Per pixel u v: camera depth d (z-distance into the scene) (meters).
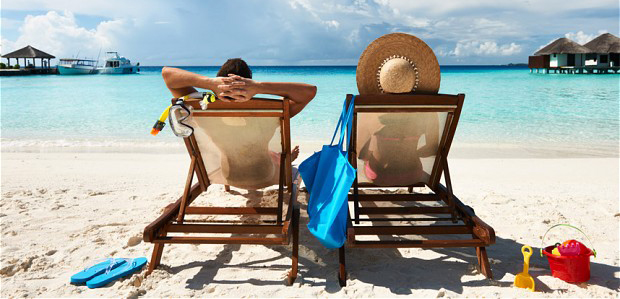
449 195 3.15
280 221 2.89
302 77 45.12
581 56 49.31
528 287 2.62
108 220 3.94
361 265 3.01
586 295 2.53
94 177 5.83
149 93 23.50
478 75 50.25
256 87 2.63
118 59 68.69
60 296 2.54
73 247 3.28
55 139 9.59
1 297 2.50
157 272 2.81
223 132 2.98
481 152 8.02
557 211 4.18
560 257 2.68
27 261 2.96
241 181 3.32
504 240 3.47
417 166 3.33
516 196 4.77
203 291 2.60
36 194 4.85
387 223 3.94
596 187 5.24
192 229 2.84
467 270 2.91
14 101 18.86
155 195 4.85
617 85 26.95
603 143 8.81
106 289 2.64
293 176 3.64
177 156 7.55
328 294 2.57
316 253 3.22
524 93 21.36
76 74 65.38
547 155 7.66
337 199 2.57
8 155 7.60
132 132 10.62
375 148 3.20
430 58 2.95
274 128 2.95
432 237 3.59
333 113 13.59
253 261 3.08
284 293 2.58
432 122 3.07
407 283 2.72
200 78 2.68
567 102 16.69
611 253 3.18
